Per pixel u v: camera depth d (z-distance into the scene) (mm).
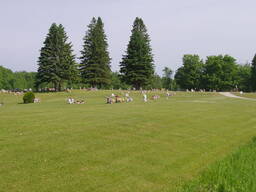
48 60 63625
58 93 55750
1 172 8273
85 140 12094
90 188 7715
